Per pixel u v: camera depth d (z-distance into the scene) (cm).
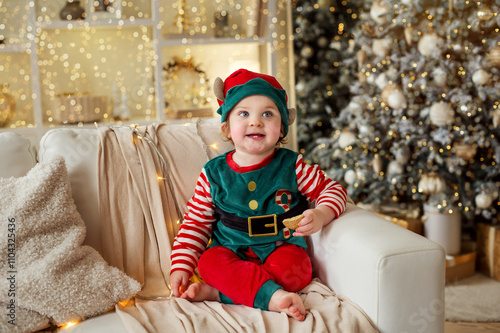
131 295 120
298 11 312
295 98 313
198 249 134
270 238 129
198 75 319
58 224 122
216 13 311
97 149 143
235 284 115
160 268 138
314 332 101
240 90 132
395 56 237
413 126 235
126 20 286
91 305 114
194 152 150
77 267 118
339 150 276
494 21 216
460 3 223
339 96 313
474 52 219
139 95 324
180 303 115
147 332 102
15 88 306
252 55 338
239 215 130
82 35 311
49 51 307
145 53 322
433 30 229
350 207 138
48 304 109
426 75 227
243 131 131
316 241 134
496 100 222
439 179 232
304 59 316
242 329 102
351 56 294
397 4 233
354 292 112
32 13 273
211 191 134
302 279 124
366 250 108
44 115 311
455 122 229
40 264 113
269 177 134
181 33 301
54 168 125
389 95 238
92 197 139
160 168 146
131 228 139
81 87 315
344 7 314
